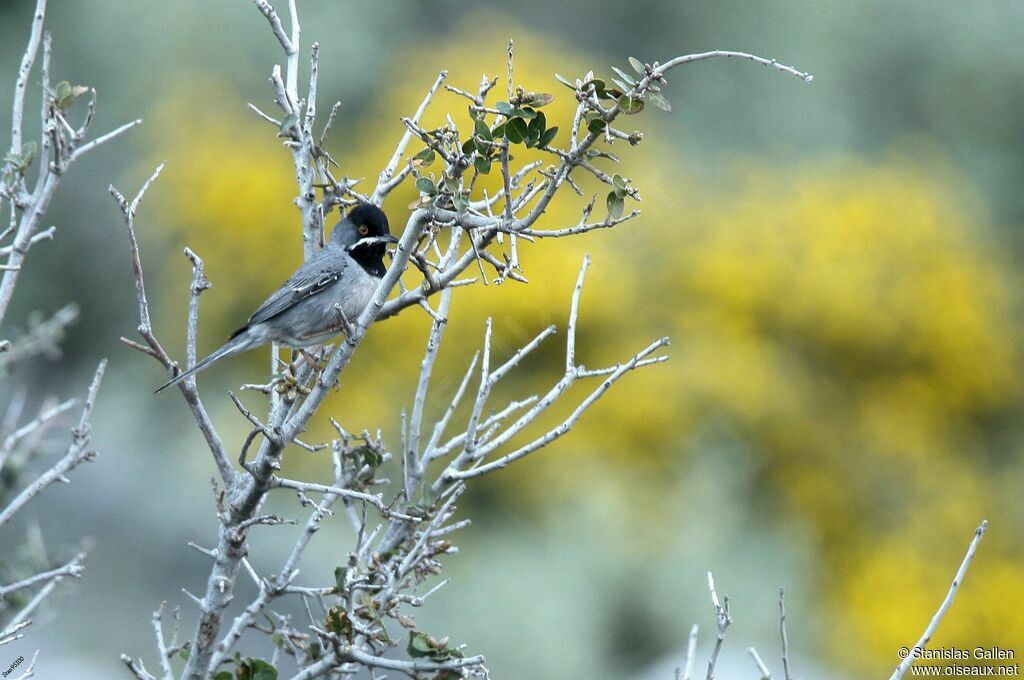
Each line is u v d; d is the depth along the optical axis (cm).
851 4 2272
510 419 1550
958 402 1772
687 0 2297
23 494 541
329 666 521
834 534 1655
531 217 500
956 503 1681
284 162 1888
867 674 1477
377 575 559
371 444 618
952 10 2288
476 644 1345
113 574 1496
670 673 1273
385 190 649
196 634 556
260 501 552
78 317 2064
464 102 1811
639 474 1552
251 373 1769
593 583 1403
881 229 1780
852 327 1712
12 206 566
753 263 1714
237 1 2109
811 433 1661
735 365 1633
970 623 1553
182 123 1950
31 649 1273
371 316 537
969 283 1795
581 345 1625
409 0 2248
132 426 1856
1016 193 2264
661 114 2125
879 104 2272
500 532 1504
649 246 1747
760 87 2234
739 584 1392
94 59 2116
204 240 1786
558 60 1939
